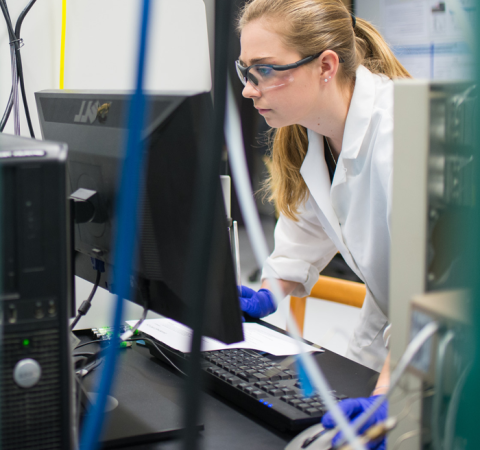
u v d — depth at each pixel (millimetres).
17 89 1342
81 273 1028
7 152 535
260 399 832
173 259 754
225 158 1128
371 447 644
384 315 1470
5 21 1336
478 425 479
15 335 559
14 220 546
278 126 1245
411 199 541
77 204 840
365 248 1353
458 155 484
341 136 1327
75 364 839
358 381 953
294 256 1606
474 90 447
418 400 556
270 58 1138
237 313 748
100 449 720
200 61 1492
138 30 443
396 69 1379
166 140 709
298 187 1496
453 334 502
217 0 438
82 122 868
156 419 794
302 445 676
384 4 3283
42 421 580
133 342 1144
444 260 515
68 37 1382
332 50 1183
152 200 750
